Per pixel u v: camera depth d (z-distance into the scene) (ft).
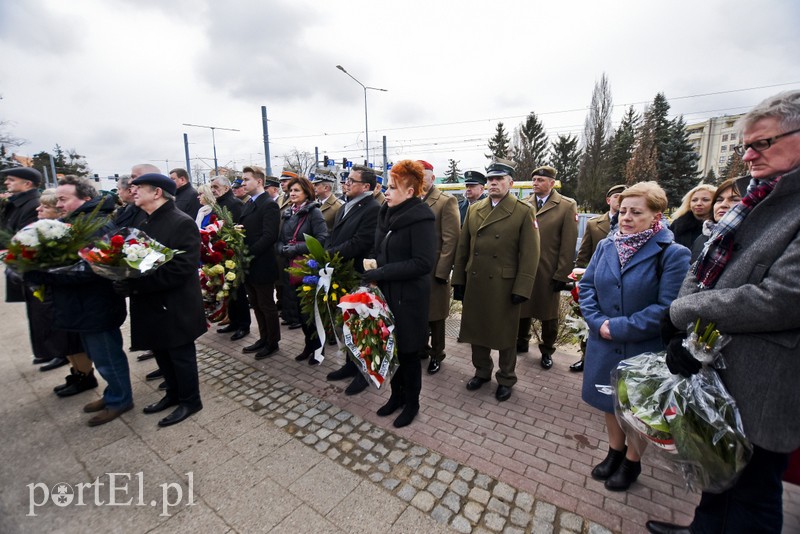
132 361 12.60
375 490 6.84
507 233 9.59
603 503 6.53
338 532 5.96
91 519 6.27
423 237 7.98
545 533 5.92
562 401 10.01
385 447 8.07
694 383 4.52
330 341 13.88
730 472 4.29
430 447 8.06
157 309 8.47
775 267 3.91
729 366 4.39
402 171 8.00
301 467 7.46
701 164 192.34
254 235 12.74
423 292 8.38
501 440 8.30
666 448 4.75
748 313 4.01
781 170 4.15
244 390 10.57
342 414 9.34
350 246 9.97
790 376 4.00
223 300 12.26
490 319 9.79
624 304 6.36
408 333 8.27
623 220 6.50
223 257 12.00
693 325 4.58
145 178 8.34
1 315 17.93
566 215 11.62
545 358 12.04
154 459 7.73
